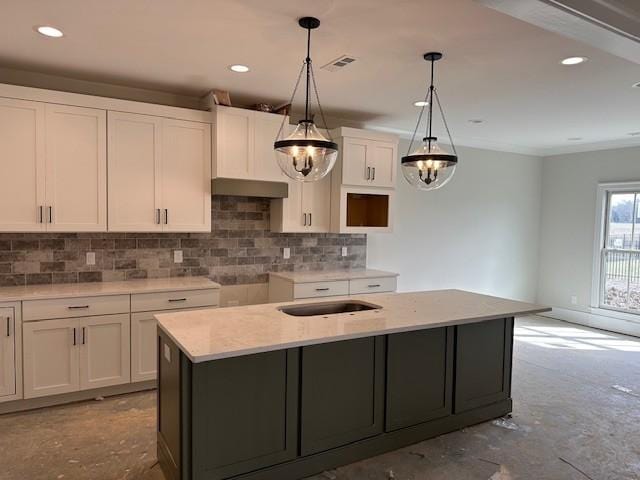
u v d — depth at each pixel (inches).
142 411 127.2
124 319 135.1
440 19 96.0
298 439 95.7
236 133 154.6
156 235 159.8
